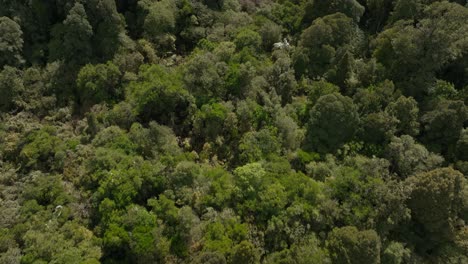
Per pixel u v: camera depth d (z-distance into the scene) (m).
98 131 50.69
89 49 57.81
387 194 44.41
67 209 43.03
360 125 53.12
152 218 41.12
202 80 53.38
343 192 45.44
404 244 44.84
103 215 41.44
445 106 53.16
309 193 44.34
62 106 54.88
